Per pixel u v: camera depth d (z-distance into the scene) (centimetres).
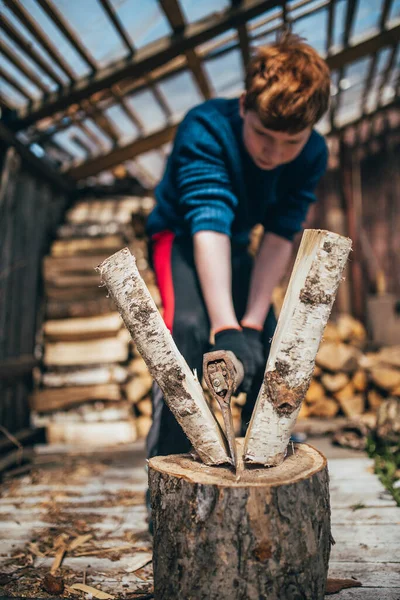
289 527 108
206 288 156
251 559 107
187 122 184
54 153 423
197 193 166
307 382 117
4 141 317
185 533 111
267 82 148
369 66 418
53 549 173
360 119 529
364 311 548
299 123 147
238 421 360
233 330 149
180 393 120
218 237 161
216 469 120
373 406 406
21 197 360
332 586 141
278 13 309
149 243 205
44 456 319
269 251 190
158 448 165
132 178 482
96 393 362
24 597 136
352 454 290
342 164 556
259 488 107
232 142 173
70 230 413
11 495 240
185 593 111
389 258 549
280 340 116
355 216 558
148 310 120
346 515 195
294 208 195
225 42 325
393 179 555
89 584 148
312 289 113
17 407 350
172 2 269
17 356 351
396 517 191
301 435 325
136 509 213
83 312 374
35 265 384
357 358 414
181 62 336
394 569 151
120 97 350
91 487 250
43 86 309
